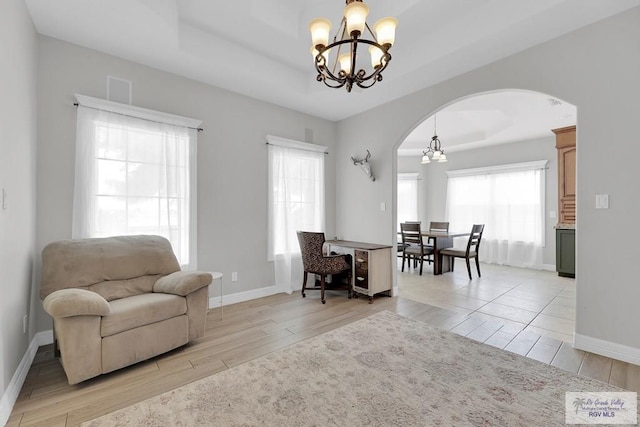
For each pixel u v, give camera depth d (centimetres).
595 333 236
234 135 370
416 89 363
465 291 418
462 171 705
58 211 257
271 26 283
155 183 304
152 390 188
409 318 313
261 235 395
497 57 288
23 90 208
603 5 216
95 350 193
